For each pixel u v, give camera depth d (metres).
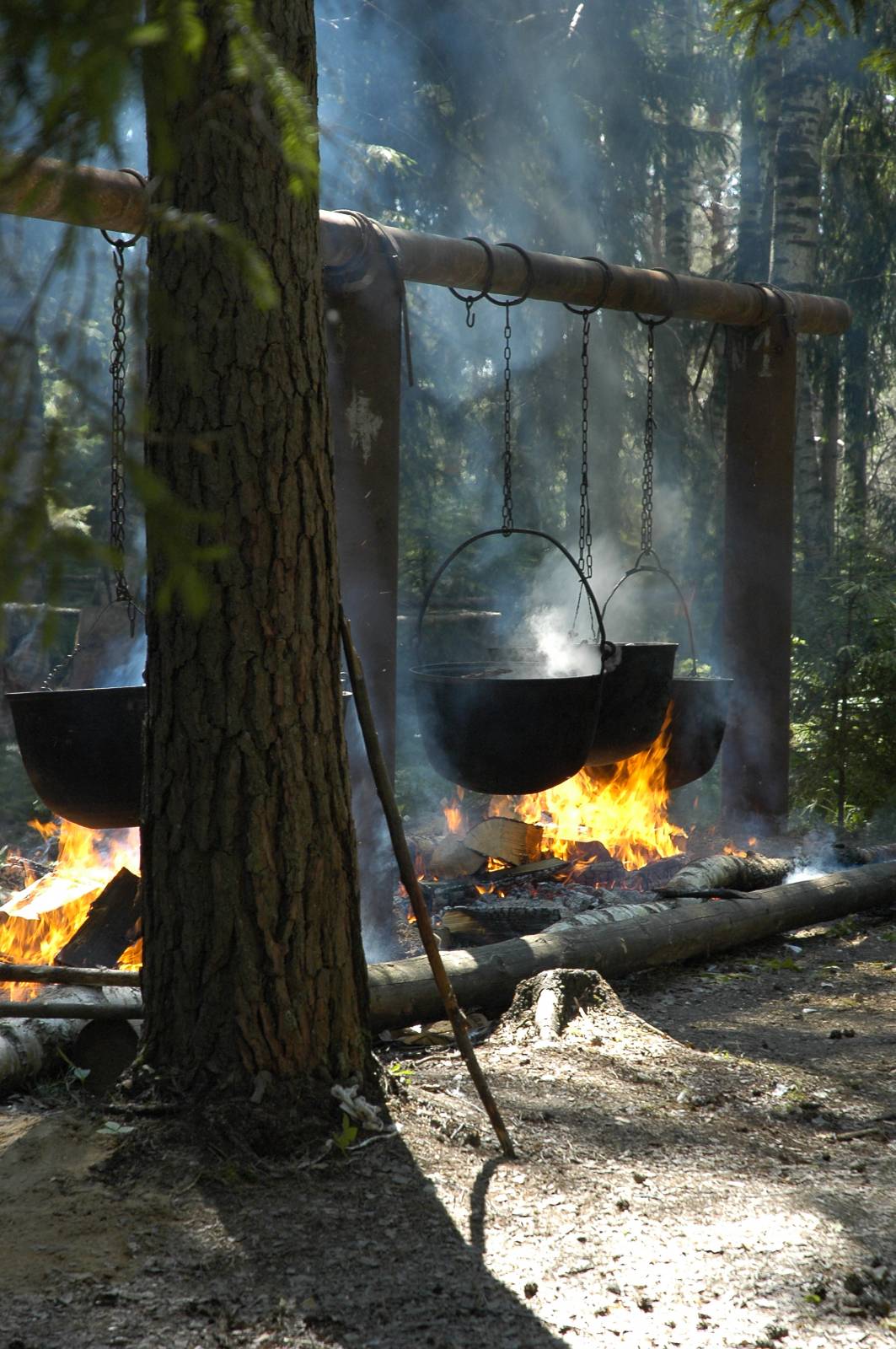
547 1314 2.65
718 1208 3.16
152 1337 2.55
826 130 14.48
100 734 4.82
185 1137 3.34
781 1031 4.85
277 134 1.70
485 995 5.02
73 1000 4.25
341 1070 3.56
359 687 3.76
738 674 8.14
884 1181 3.35
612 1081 4.09
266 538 3.46
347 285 5.73
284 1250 2.89
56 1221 3.01
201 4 1.66
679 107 13.88
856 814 9.30
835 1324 2.64
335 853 3.60
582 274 6.55
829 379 14.15
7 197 1.40
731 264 15.59
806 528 13.70
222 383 3.41
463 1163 3.38
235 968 3.45
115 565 1.45
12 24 1.35
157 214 1.67
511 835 6.89
